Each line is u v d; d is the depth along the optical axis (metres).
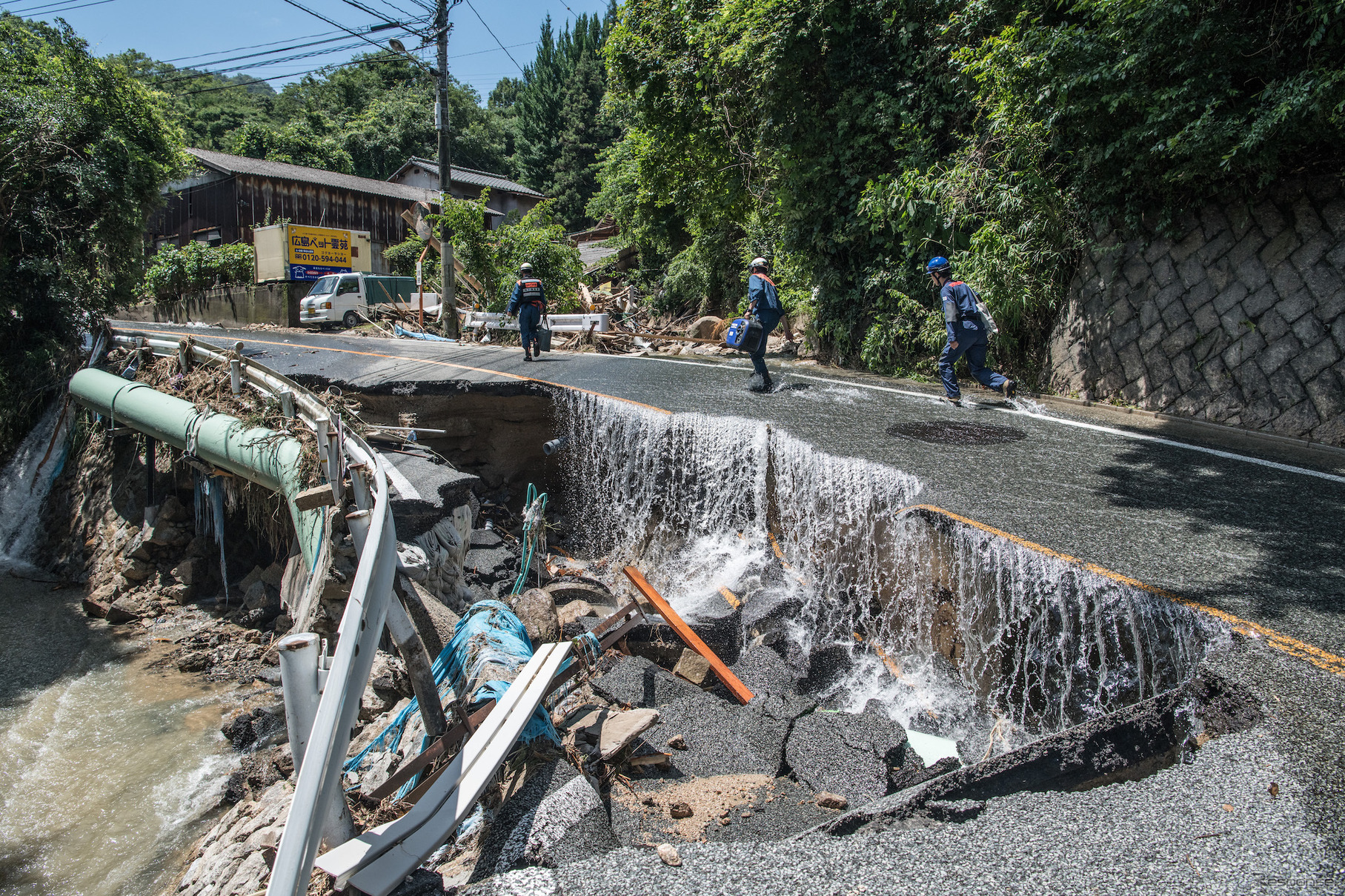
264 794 4.77
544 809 2.80
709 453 7.51
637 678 4.70
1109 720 3.00
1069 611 4.25
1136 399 8.27
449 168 18.98
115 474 10.45
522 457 10.02
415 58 18.12
